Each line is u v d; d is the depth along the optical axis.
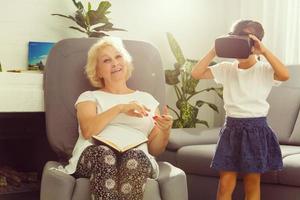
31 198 2.56
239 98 2.03
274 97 2.85
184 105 3.36
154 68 2.38
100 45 2.14
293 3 3.21
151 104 2.18
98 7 2.88
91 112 2.04
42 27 2.96
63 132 2.17
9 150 2.79
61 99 2.19
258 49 1.99
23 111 2.33
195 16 3.73
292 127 2.73
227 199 2.10
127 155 1.81
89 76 2.18
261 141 1.98
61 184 1.74
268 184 2.19
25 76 2.35
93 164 1.78
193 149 2.49
